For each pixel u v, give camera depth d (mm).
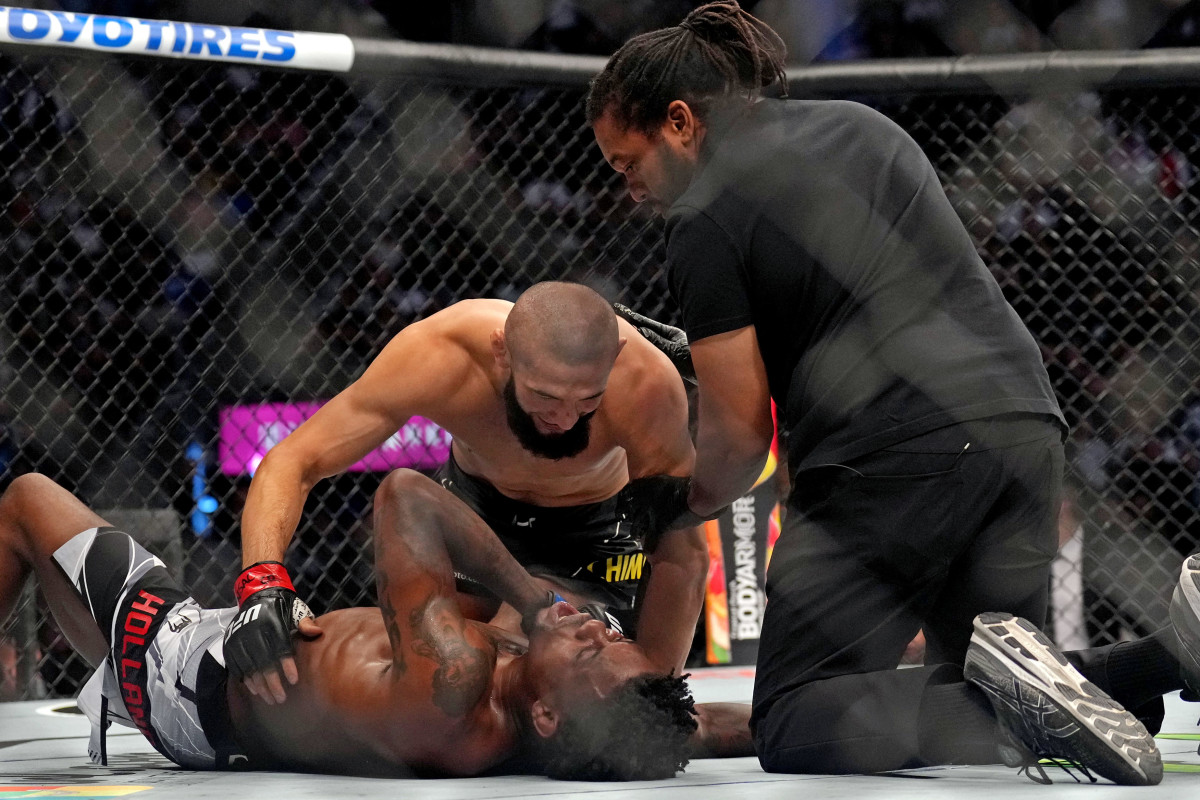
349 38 7129
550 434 3898
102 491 7750
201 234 8305
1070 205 8297
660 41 3311
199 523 8156
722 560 8391
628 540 4699
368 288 8438
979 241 8398
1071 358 8648
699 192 3250
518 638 3646
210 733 3580
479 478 4574
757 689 3322
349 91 7895
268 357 8398
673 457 4230
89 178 7973
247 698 3484
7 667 7285
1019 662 2885
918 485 3082
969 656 2979
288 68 7055
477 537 3355
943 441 3074
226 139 7781
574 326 3420
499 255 8625
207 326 8406
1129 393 8422
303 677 3375
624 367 4121
